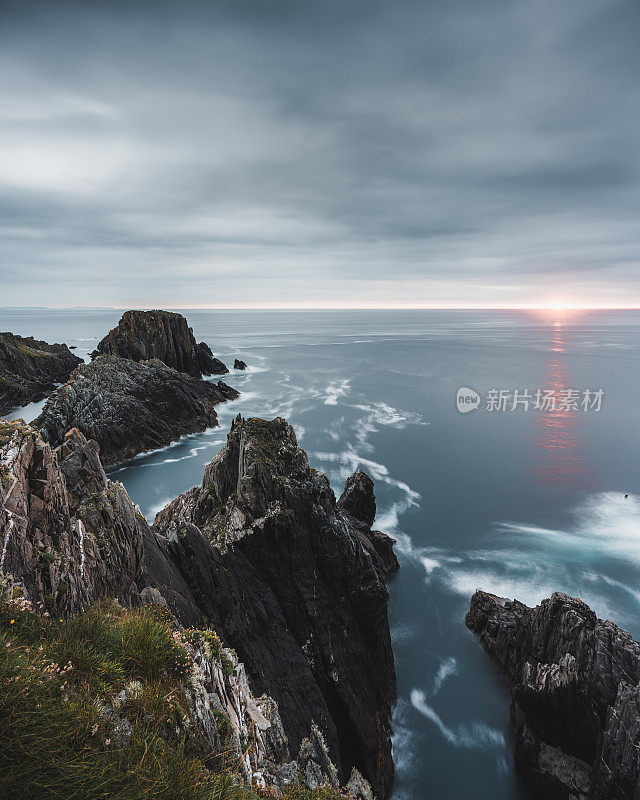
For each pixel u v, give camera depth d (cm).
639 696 2133
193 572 2111
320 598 2777
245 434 3381
